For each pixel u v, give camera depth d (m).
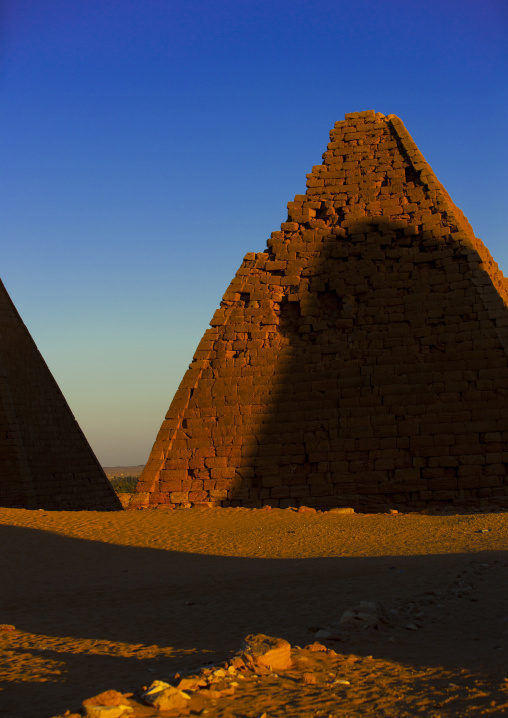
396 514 21.72
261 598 10.73
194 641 8.31
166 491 25.95
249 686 5.96
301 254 27.27
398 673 6.39
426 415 24.23
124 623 9.70
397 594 9.88
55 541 18.05
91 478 38.31
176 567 14.73
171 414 26.75
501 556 12.46
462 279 24.97
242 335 27.06
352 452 24.64
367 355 25.33
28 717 5.44
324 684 6.01
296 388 25.80
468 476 23.42
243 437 25.83
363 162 27.75
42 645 8.49
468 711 5.25
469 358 24.25
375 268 26.14
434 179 26.67
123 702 5.33
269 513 21.88
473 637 7.62
